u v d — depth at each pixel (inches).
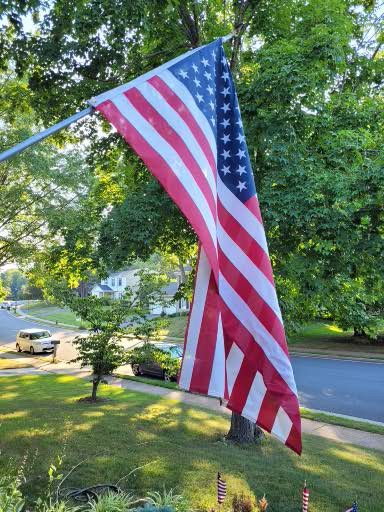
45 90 367.2
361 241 293.3
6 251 748.0
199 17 376.8
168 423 396.8
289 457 316.5
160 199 338.3
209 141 148.6
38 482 241.4
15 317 2393.0
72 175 689.6
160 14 337.1
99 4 292.0
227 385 141.9
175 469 274.4
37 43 342.6
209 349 145.6
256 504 222.4
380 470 297.9
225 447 332.2
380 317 377.7
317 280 314.3
